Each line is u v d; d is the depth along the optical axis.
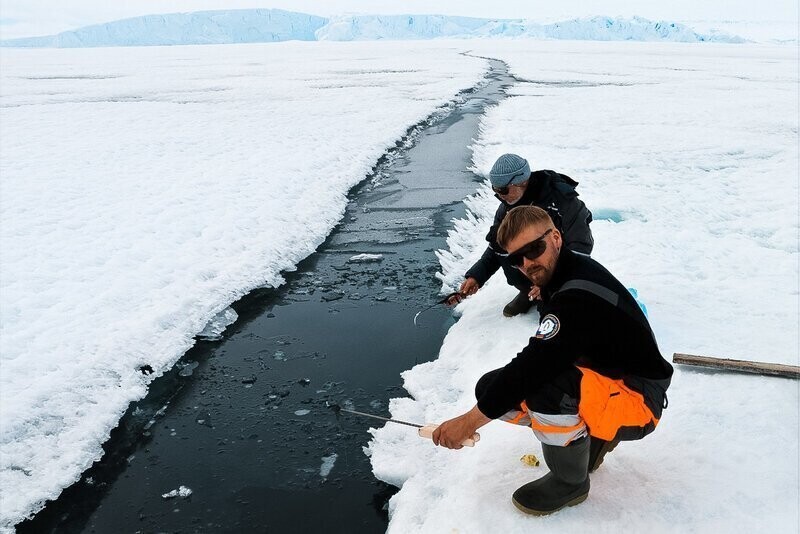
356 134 10.55
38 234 5.56
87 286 4.34
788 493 2.02
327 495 2.47
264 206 6.22
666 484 2.09
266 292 4.44
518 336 3.34
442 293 4.37
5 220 6.00
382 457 2.58
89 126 12.26
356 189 7.47
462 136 10.88
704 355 2.95
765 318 3.37
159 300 4.09
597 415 1.70
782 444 2.26
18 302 4.11
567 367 1.63
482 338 3.43
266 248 5.05
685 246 4.77
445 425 1.87
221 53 58.12
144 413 3.06
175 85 21.83
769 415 2.43
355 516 2.35
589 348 1.64
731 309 3.51
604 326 1.60
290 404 3.08
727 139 9.79
